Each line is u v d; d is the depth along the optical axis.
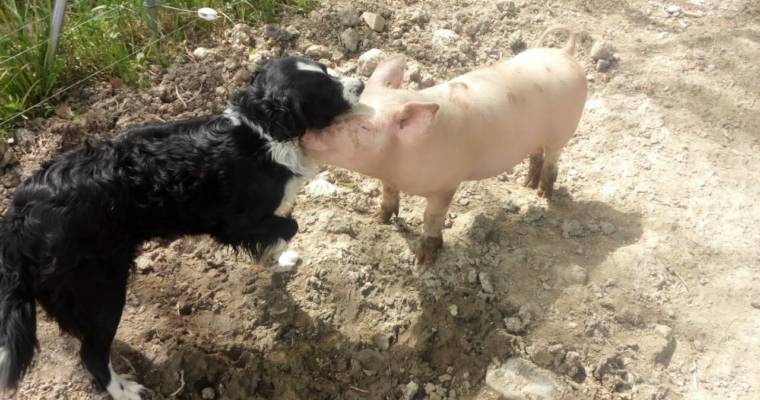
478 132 1.45
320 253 1.58
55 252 1.14
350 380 1.45
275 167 1.29
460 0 2.40
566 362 1.46
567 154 1.96
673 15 2.52
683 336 1.54
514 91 1.52
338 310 1.51
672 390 1.45
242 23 2.12
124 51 1.91
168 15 2.05
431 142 1.35
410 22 2.24
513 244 1.68
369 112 1.30
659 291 1.60
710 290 1.62
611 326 1.52
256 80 1.32
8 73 1.74
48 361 1.35
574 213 1.79
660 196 1.83
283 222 1.41
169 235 1.30
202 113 1.84
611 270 1.63
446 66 2.15
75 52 1.86
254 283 1.52
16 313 1.13
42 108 1.76
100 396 1.31
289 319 1.48
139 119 1.79
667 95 2.15
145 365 1.36
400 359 1.48
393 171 1.39
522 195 1.85
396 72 1.40
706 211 1.79
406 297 1.55
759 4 2.57
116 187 1.20
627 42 2.35
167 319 1.44
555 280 1.60
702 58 2.29
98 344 1.23
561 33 2.31
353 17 2.18
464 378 1.46
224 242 1.38
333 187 1.74
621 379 1.45
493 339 1.49
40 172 1.21
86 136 1.73
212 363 1.39
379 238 1.65
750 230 1.75
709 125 2.06
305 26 2.15
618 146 1.98
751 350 1.52
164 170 1.23
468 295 1.56
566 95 1.60
